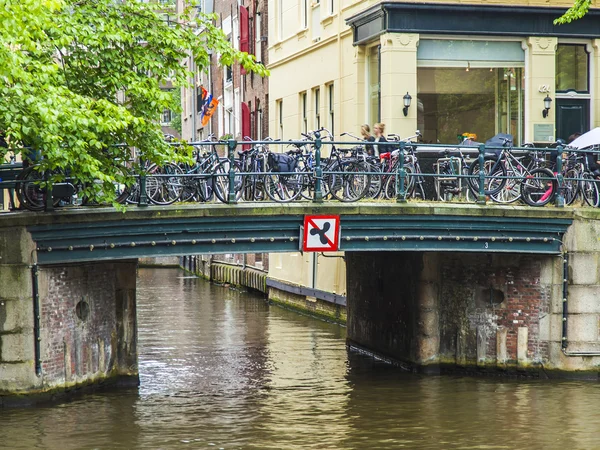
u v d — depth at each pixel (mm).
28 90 18672
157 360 28078
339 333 33656
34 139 19375
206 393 23078
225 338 32625
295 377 25109
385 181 23109
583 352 23188
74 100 18984
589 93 30969
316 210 21844
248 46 49875
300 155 23344
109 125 19172
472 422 19797
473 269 24500
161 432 19250
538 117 30266
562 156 24031
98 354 23188
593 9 30391
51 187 20047
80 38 20469
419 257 25062
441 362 25141
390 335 27172
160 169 22141
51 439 18641
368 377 24875
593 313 23203
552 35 30281
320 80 37125
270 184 22438
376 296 28219
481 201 22844
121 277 24000
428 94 30078
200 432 19297
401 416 20406
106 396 22484
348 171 22750
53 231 20703
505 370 24094
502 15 30000
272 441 18625
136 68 21766
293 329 34781
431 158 24172
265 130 46906
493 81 30391
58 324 21516
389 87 29672
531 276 23625
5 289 20562
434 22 29766
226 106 57812
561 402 21234
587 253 23172
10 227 20484
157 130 21203
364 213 22094
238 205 21484
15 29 17094
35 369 20875
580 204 23688
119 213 20922
